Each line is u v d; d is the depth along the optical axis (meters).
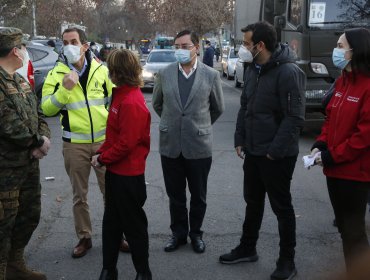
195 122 4.14
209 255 4.18
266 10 11.49
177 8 39.56
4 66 3.12
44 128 3.53
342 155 3.07
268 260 4.07
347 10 8.23
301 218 5.05
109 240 3.53
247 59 3.58
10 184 3.10
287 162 3.55
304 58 8.36
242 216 5.12
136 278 3.55
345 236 3.24
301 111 3.47
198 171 4.19
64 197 5.78
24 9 20.83
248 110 3.68
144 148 3.48
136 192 3.43
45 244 4.40
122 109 3.28
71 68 4.03
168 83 4.19
